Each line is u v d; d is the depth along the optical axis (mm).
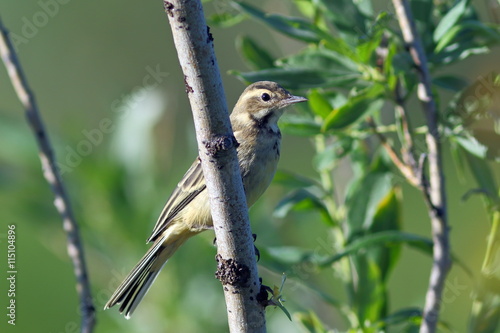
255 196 11148
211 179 7230
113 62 21312
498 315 9219
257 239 12203
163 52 21453
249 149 10977
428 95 9281
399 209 10211
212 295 11867
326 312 11984
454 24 9633
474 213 16453
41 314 15281
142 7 21344
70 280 15758
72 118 12656
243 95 11492
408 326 9938
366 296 10047
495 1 10406
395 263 10219
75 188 12070
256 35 21328
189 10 6766
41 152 8969
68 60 21109
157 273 11328
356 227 10328
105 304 11812
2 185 11852
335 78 10016
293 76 9961
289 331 11914
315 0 10266
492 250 9383
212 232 12055
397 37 9828
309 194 10508
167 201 11359
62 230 12047
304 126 10312
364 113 9430
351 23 10219
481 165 9820
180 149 17328
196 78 6922
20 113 20766
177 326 11836
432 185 9211
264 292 7496
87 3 21203
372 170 10438
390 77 9367
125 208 12023
